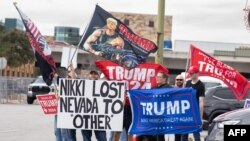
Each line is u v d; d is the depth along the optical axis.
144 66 11.91
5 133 17.02
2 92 40.62
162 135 11.55
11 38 64.94
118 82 11.23
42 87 38.44
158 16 12.85
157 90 10.87
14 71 77.00
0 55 64.12
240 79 13.88
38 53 11.98
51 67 12.18
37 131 17.95
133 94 10.88
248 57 79.81
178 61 81.75
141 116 10.88
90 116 11.32
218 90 19.98
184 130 10.84
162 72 11.48
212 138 9.86
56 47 73.44
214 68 13.86
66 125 11.38
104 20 11.83
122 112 11.25
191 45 13.93
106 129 11.29
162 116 10.85
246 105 14.92
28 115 25.81
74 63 14.04
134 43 11.87
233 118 9.61
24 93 42.97
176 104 10.85
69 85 11.34
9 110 29.62
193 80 12.58
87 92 11.31
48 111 12.14
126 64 11.91
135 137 11.72
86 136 11.94
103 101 11.27
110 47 11.87
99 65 11.98
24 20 11.72
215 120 10.00
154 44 11.87
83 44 11.88
